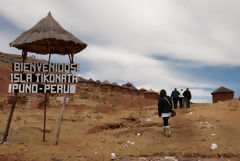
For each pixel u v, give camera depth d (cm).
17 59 5309
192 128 1013
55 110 2580
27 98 2756
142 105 5012
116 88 7062
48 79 870
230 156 623
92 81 6919
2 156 615
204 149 680
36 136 982
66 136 1058
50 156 635
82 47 973
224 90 2973
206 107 1789
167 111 905
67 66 885
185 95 1883
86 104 3058
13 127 1195
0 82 3403
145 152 678
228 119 1219
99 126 1534
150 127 1159
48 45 1091
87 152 691
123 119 2105
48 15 912
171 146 734
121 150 715
